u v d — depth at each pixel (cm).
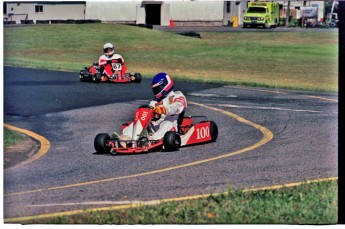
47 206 1936
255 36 5634
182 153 2638
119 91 4238
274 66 4847
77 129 3127
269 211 1845
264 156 2523
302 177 2177
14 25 5697
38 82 4381
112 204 1934
